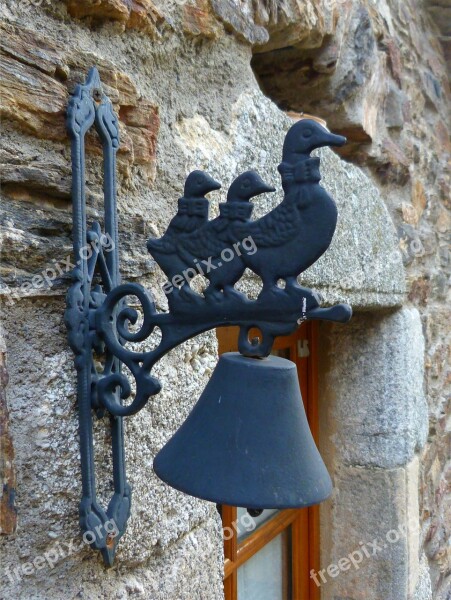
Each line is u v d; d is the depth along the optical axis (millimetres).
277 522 1501
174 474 605
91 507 660
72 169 652
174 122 868
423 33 2131
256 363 620
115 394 692
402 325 1589
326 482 622
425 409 1746
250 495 566
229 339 1215
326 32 1289
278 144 1103
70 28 692
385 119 1703
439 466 1998
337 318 568
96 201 706
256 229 601
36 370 626
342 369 1605
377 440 1565
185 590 841
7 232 598
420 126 2004
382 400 1564
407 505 1574
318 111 1482
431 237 1997
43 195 652
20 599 605
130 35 783
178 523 827
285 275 592
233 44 1013
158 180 823
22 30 617
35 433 621
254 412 602
